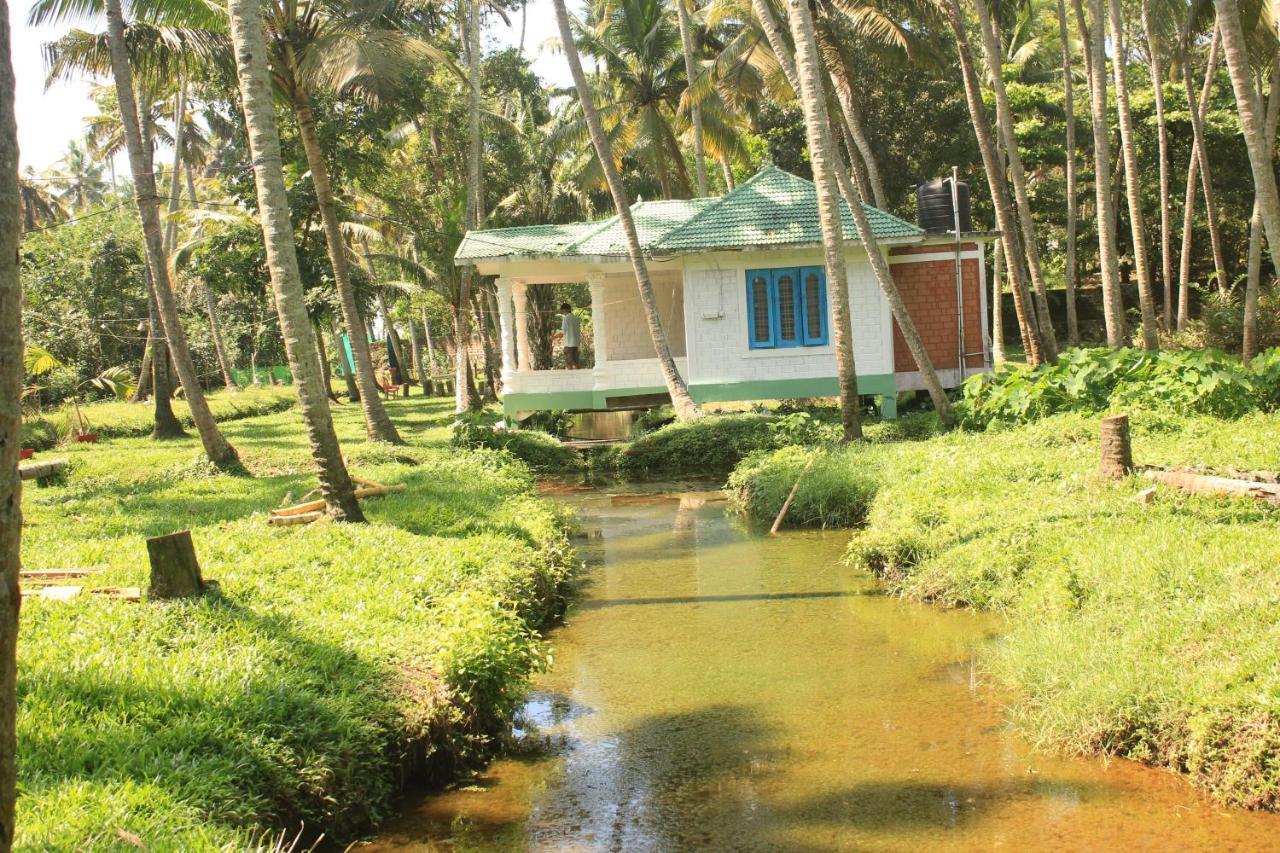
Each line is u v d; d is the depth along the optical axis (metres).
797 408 22.52
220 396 36.88
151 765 4.46
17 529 2.92
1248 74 11.59
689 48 27.42
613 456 20.45
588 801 5.60
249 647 5.91
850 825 5.19
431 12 22.94
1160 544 7.82
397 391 50.56
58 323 33.34
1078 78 37.56
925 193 21.78
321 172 19.39
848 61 20.06
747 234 20.61
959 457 12.89
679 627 8.99
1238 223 34.62
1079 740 5.88
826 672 7.55
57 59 17.62
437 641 6.47
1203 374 14.48
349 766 5.17
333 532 9.46
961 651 7.79
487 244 23.28
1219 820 5.00
